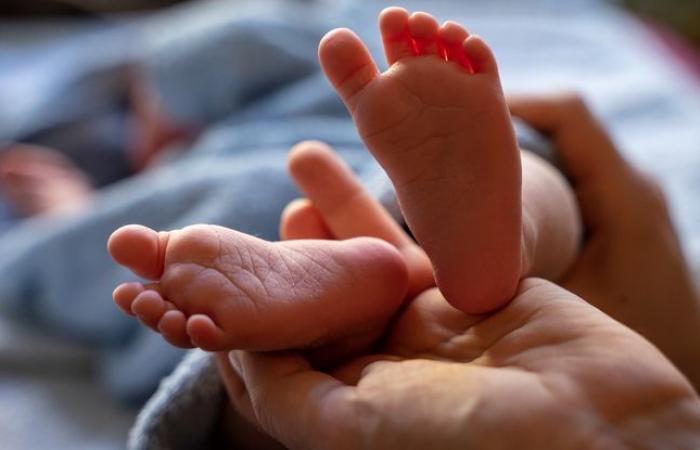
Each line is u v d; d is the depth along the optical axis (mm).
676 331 377
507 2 1060
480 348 259
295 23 581
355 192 324
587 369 230
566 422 223
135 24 1008
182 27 630
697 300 387
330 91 521
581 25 964
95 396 413
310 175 324
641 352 234
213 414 304
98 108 730
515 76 782
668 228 393
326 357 283
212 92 568
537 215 310
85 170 673
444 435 229
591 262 379
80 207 573
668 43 942
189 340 250
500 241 264
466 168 264
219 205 408
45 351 430
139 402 404
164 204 426
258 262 263
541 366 237
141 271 258
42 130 705
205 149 503
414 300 289
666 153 624
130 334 422
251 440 308
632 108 706
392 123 263
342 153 444
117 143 695
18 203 595
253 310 255
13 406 404
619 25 977
